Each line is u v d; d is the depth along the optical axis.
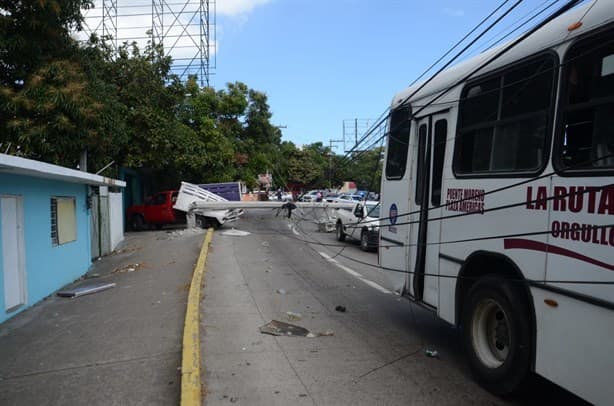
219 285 9.77
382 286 9.81
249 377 5.01
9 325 7.62
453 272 5.22
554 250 3.72
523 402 4.38
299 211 26.75
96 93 14.27
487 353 4.70
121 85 22.08
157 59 23.38
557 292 3.67
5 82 11.98
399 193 6.68
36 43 11.79
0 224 7.79
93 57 15.27
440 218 5.27
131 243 18.00
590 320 3.36
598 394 3.29
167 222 23.70
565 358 3.58
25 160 7.33
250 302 8.33
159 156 22.83
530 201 3.97
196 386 4.60
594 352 3.32
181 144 23.77
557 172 3.75
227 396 4.56
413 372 5.13
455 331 6.64
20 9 11.55
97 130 13.94
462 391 4.64
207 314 7.52
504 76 4.58
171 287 9.75
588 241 3.40
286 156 62.00
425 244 5.90
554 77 3.90
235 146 33.62
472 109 5.07
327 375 5.05
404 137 6.62
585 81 3.59
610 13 3.41
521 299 4.12
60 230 10.62
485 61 4.89
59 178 10.01
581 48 3.66
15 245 8.41
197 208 21.61
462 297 5.09
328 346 5.98
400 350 5.84
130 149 22.00
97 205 14.60
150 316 7.61
